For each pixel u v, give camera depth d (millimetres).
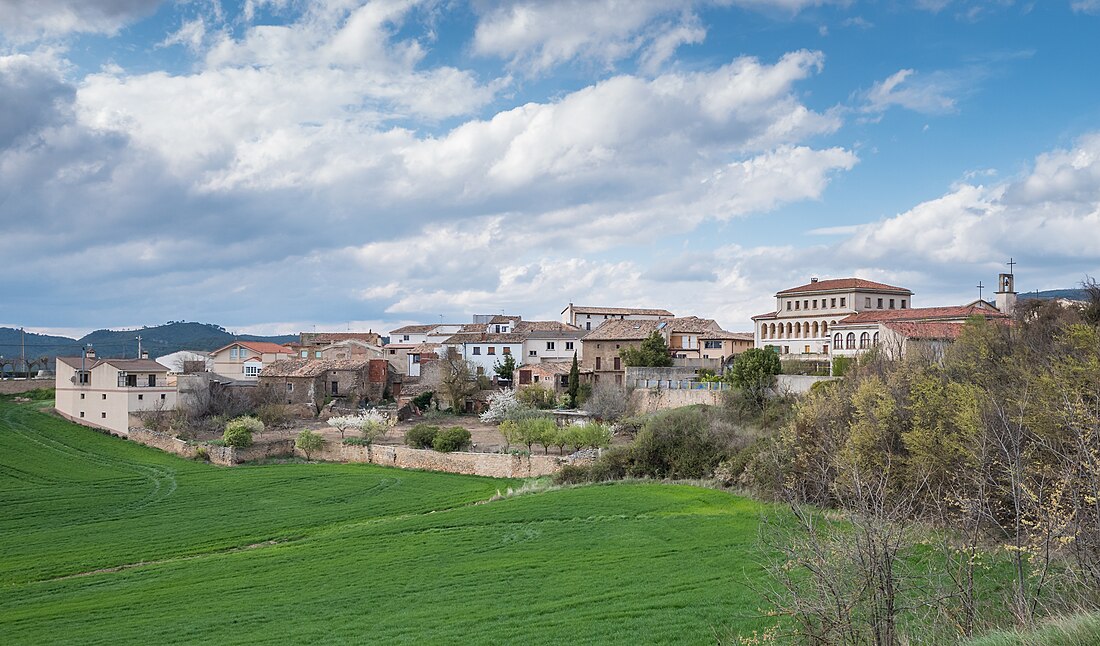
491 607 34656
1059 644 14680
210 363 142875
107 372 101500
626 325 121500
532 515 55062
